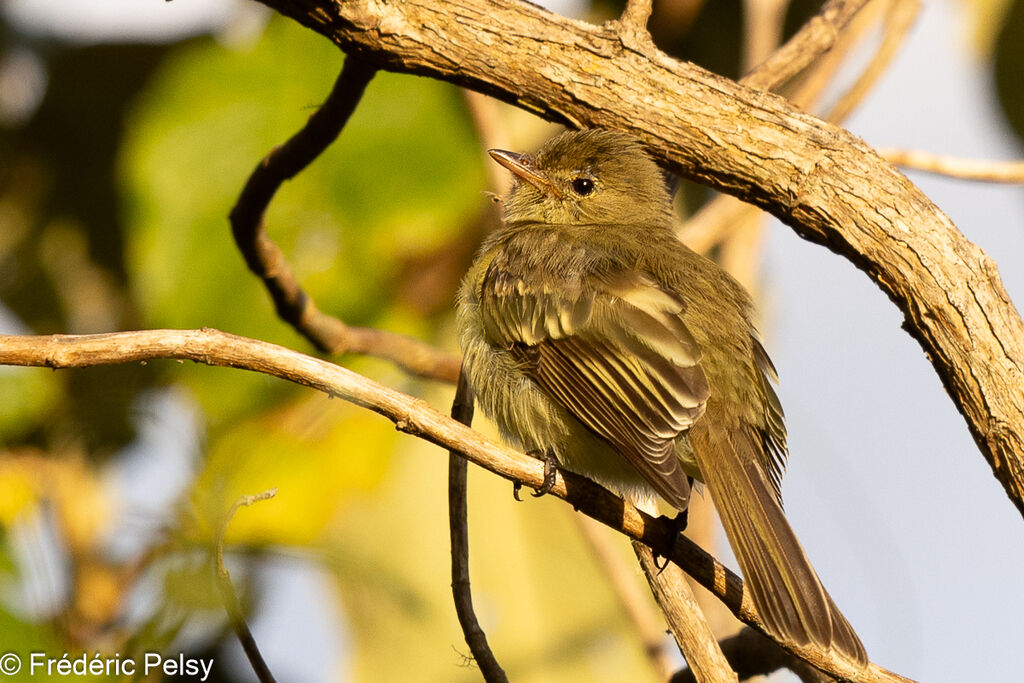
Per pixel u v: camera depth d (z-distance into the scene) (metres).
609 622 11.34
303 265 10.62
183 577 7.66
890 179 7.03
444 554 11.29
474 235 11.36
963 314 6.71
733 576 7.38
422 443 11.36
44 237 11.60
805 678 8.81
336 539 10.64
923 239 6.86
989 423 6.60
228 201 10.12
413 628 10.76
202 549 7.82
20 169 11.62
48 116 11.61
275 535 10.09
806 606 7.14
